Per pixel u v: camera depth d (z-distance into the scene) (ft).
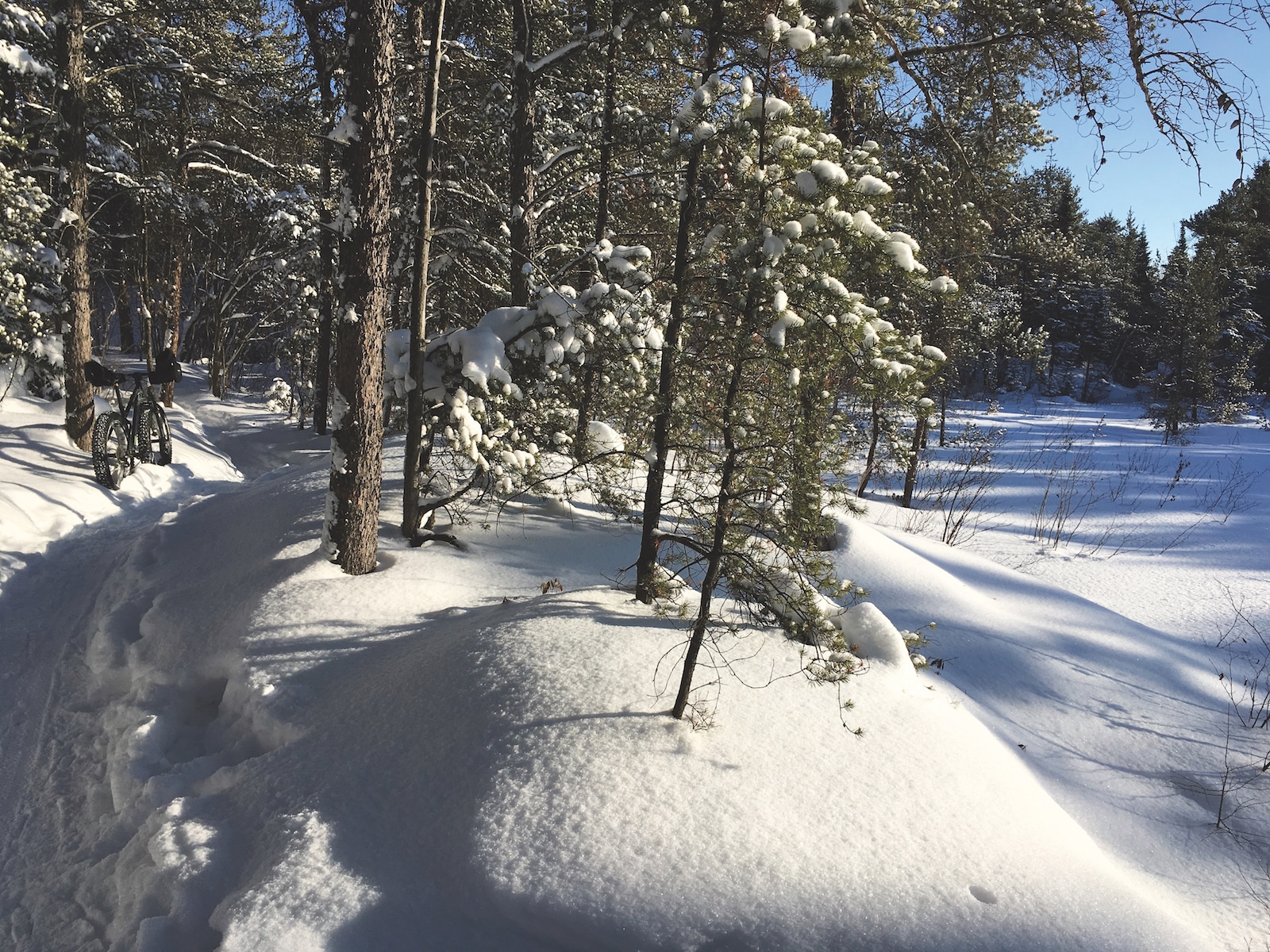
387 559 19.92
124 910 10.36
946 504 42.14
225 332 81.25
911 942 8.53
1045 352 154.61
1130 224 193.57
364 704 13.26
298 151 51.75
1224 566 32.53
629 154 32.12
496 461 20.53
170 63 44.29
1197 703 18.79
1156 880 12.55
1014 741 16.03
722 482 12.03
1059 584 29.76
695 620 14.39
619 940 8.55
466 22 33.35
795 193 11.35
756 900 8.89
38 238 38.27
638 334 19.35
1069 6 25.26
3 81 38.70
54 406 41.06
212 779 12.39
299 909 9.05
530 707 11.80
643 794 10.17
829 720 12.15
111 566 24.47
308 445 53.78
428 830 10.18
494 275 30.86
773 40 11.75
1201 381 113.91
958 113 30.99
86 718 15.83
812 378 11.46
